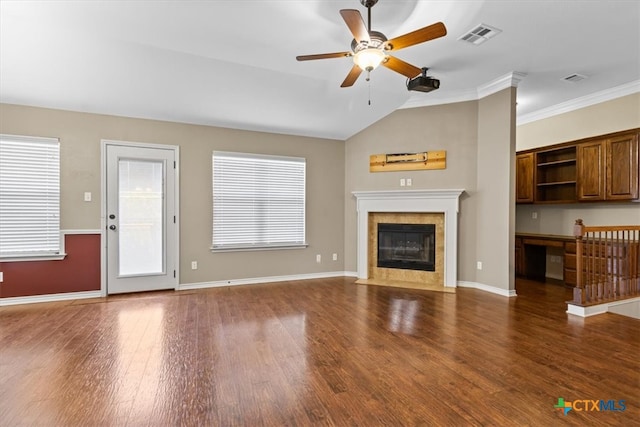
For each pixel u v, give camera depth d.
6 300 3.84
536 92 4.66
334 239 5.65
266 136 5.17
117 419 1.76
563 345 2.73
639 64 3.78
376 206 5.25
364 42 2.33
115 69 3.55
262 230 5.15
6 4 2.59
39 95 3.79
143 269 4.47
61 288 4.08
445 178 4.88
